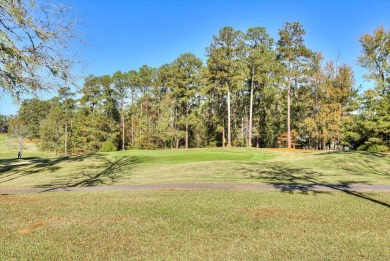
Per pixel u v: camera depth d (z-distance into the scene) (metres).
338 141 45.97
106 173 20.55
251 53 44.00
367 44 38.66
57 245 5.14
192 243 5.25
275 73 44.19
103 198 9.48
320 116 43.38
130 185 13.49
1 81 8.55
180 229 6.04
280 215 7.12
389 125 33.88
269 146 58.00
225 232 5.85
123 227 6.17
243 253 4.81
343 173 17.23
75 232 5.84
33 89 8.84
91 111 60.75
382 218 6.85
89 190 12.09
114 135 60.00
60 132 63.62
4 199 9.50
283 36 41.66
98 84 58.25
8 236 5.61
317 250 4.94
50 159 31.78
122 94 63.88
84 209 7.78
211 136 62.56
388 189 10.96
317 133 43.75
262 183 13.02
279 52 42.53
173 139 63.34
